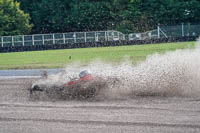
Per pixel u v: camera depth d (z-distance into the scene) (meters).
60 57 75.88
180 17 138.12
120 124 23.64
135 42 100.69
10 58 82.38
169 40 102.06
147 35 112.19
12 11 144.38
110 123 23.94
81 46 104.06
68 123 24.38
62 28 150.38
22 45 112.75
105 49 90.12
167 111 26.34
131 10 138.50
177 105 27.97
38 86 33.25
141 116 25.28
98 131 22.42
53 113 27.16
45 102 31.23
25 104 30.80
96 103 29.81
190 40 103.00
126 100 30.31
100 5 141.38
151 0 140.12
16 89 38.50
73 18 144.25
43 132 22.81
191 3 138.38
